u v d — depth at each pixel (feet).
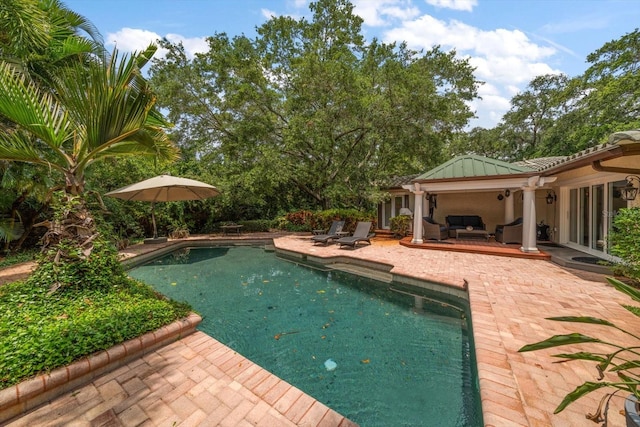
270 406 8.17
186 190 36.32
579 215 28.96
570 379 8.65
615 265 18.44
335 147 48.75
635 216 16.34
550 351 10.27
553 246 31.50
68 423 7.42
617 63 52.95
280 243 37.93
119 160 38.96
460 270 22.66
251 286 22.57
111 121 12.96
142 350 10.65
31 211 31.78
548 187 33.99
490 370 9.11
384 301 19.26
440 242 35.55
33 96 12.21
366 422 8.82
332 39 50.42
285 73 48.06
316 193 54.44
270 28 49.16
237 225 50.88
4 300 12.44
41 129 12.33
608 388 8.21
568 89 64.85
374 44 47.98
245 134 43.73
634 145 14.88
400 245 36.42
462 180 31.96
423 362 11.97
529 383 8.47
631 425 5.32
